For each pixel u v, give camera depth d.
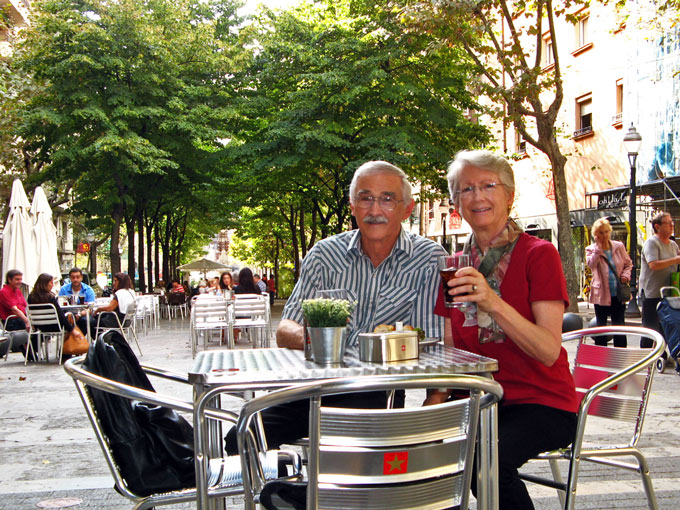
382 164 4.19
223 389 2.70
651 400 8.33
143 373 3.46
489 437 2.76
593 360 3.91
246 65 29.23
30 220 17.30
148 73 26.95
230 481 3.05
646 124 22.52
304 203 37.09
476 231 3.55
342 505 2.27
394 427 2.25
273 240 58.25
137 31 26.53
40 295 13.47
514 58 17.47
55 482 5.39
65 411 8.41
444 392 3.67
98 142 25.33
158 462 3.03
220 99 29.08
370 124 26.94
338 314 3.10
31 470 5.75
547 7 17.14
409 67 26.47
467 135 27.30
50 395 9.63
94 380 2.87
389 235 4.20
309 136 25.58
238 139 30.36
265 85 29.89
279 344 4.01
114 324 14.99
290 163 26.58
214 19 32.09
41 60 26.31
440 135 27.47
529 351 3.13
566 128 28.42
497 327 3.34
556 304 3.27
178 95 28.44
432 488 2.33
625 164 24.72
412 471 2.29
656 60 21.88
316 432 2.25
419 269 4.25
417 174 29.30
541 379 3.29
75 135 27.44
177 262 54.78
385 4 24.52
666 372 10.45
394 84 25.33
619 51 24.73
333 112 26.61
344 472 2.26
